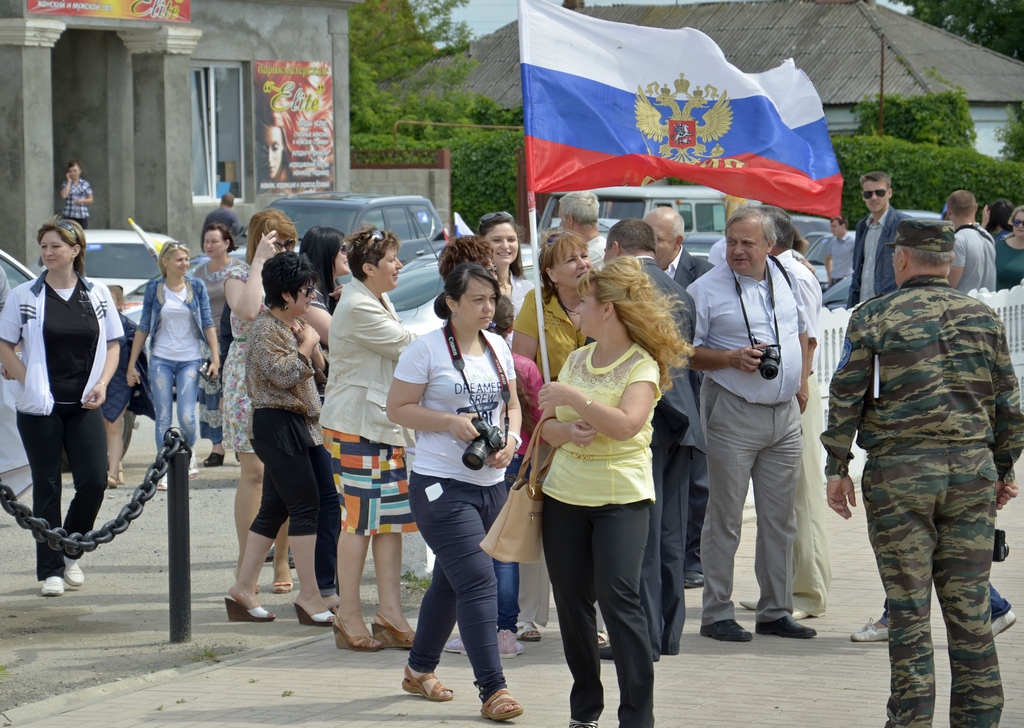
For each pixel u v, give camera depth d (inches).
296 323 392.2
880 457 275.7
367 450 360.5
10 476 452.8
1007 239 749.9
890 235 568.1
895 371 273.3
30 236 1259.8
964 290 671.1
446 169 1889.8
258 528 401.7
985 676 270.2
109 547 508.4
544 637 381.4
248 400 412.8
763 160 411.5
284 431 384.2
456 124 2379.4
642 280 280.1
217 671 347.3
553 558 283.9
